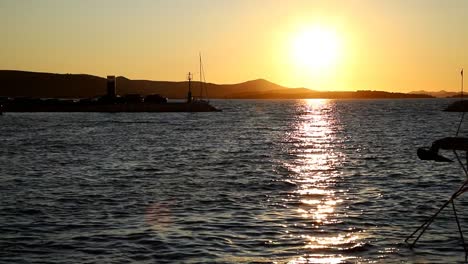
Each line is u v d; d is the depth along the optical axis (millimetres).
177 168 45031
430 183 36438
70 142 73500
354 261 19797
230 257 20172
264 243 21891
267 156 55188
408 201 30125
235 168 45094
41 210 27766
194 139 79312
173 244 21719
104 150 61938
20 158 53312
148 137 83188
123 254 20500
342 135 88750
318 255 20422
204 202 29984
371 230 23828
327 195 32156
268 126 116562
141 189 34281
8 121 132500
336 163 48906
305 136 86500
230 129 105250
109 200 30578
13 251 20828
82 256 20281
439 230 23641
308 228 24125
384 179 38500
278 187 35125
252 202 29984
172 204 29422
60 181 37594
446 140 21000
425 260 19922
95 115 170500
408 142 74188
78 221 25422
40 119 143375
